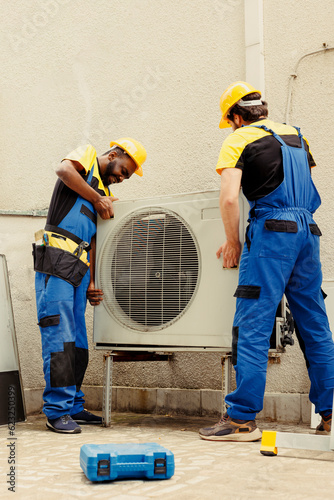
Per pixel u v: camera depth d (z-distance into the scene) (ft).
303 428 8.93
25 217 11.89
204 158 11.05
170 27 11.77
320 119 9.96
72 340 8.95
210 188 10.91
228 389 8.43
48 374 8.80
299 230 7.48
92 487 4.98
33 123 13.21
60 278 8.87
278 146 7.63
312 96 10.09
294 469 5.59
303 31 10.29
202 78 11.27
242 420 7.50
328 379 7.72
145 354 10.01
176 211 8.80
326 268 9.61
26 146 13.24
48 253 8.96
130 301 9.08
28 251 11.82
